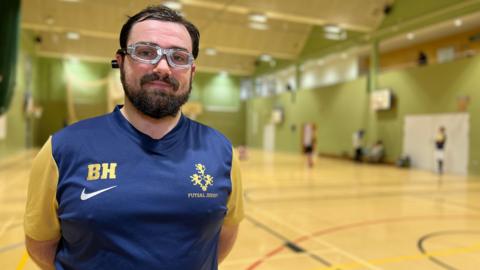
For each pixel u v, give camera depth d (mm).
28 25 16266
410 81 15852
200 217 1246
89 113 25844
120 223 1161
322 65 23109
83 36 22719
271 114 26891
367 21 16422
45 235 1308
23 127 19797
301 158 20047
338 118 20172
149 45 1262
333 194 8898
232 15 19203
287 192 9125
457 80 13867
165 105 1249
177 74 1294
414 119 15633
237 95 30297
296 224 6016
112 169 1213
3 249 4527
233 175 1462
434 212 6992
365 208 7328
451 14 13922
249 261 4273
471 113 13320
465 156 13516
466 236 5375
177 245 1210
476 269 4074
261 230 5629
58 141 1251
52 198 1250
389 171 14180
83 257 1208
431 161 14805
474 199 8383
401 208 7352
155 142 1292
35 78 23000
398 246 4883
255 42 21359
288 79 26125
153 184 1215
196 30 1420
